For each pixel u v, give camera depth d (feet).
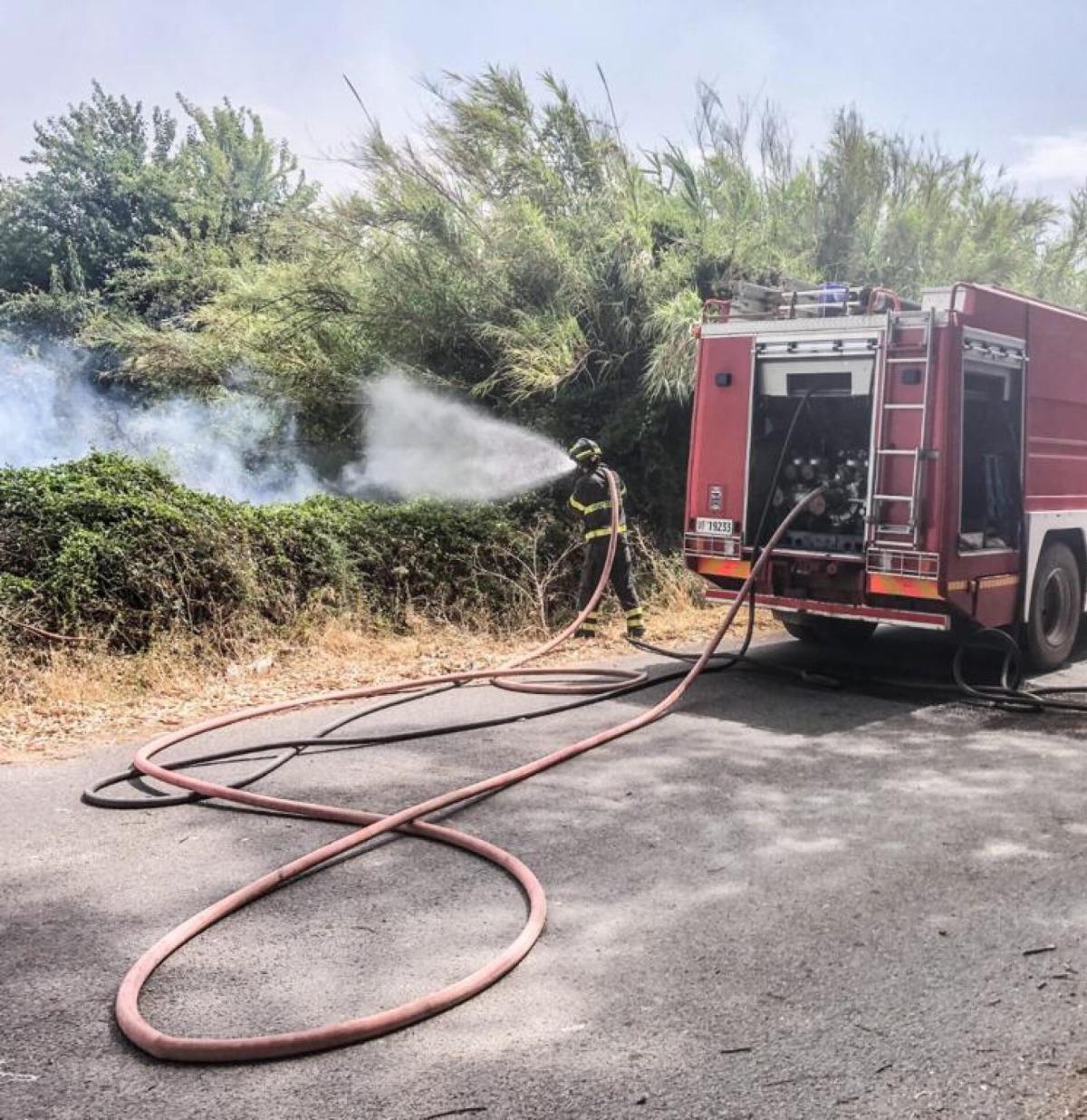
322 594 28.86
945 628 22.97
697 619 33.45
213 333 40.57
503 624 31.81
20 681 22.38
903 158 43.55
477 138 37.09
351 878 13.75
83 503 25.84
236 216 70.59
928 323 22.00
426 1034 10.07
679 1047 9.83
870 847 14.69
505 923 12.44
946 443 22.00
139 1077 9.39
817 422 25.62
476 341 36.63
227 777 17.90
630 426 36.01
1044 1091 9.10
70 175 82.69
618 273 37.17
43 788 17.24
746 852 14.57
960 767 18.43
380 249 37.55
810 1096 9.05
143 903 12.96
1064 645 26.68
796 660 27.63
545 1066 9.55
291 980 11.12
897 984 10.94
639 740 20.16
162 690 23.59
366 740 19.97
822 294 24.35
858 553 23.70
